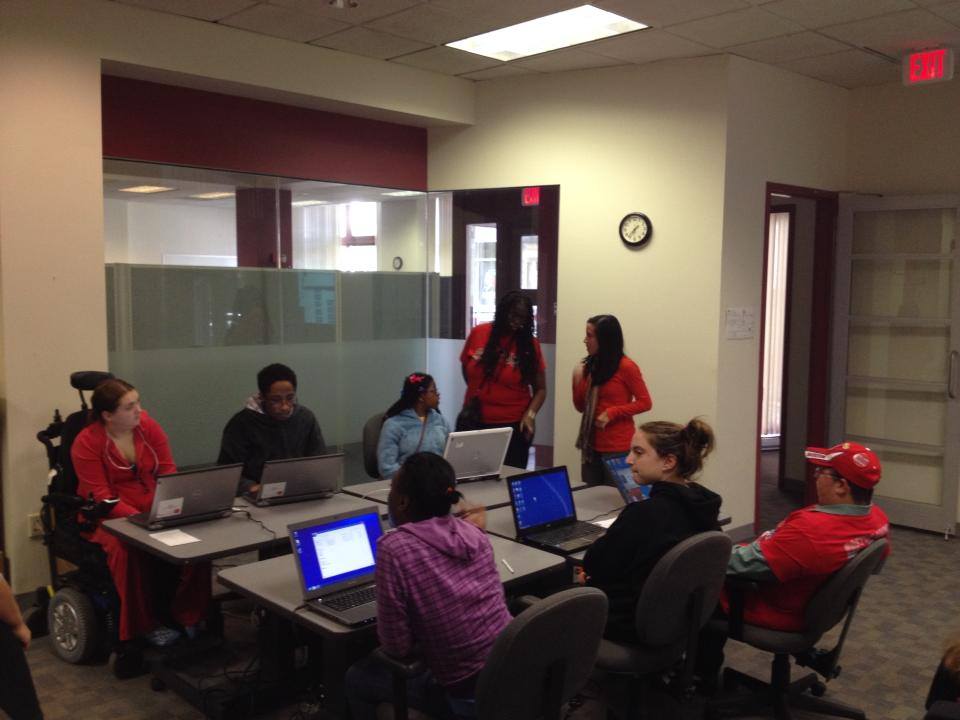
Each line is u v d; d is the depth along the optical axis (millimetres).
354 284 5527
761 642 2709
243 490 3609
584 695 3082
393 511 2205
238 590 2463
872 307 5586
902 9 3889
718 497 2652
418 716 2178
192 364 4750
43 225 3768
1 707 1884
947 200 5105
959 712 1432
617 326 4172
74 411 3904
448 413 6012
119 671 3197
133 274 4461
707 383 4805
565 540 2963
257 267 5000
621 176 5059
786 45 4477
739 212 4797
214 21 4238
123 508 3178
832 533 2598
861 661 3418
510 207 5578
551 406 5535
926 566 4660
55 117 3773
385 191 5645
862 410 5703
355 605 2285
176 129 4523
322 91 4758
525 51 4809
